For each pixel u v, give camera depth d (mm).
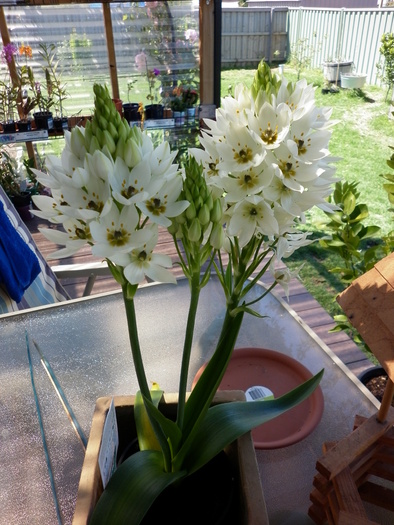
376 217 2350
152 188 339
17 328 807
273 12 5000
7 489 550
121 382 692
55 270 1215
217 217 352
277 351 719
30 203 2143
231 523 409
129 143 331
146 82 2189
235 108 394
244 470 393
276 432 595
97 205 338
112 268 354
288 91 391
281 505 528
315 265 1881
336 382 687
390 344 384
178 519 400
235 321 408
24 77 2062
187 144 2229
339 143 3273
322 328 1394
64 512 522
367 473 520
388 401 472
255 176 373
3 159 2098
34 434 618
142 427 446
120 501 359
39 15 2006
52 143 2244
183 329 803
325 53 4684
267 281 1432
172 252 1777
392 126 3479
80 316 834
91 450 400
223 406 429
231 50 5121
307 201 377
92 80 2170
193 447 407
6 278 998
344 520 421
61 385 687
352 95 4059
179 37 2102
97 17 2033
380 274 423
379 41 4090
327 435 606
